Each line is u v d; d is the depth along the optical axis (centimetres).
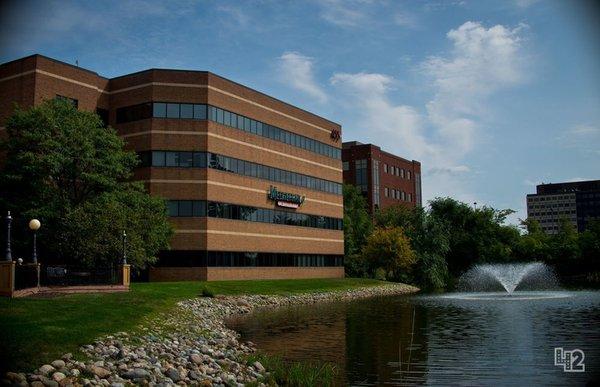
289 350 2109
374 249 7488
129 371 1357
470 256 9450
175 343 1930
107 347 1566
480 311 3584
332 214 7388
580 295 5116
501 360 1861
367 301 4753
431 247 8150
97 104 5384
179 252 5122
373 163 10219
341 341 2331
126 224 3731
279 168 6350
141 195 4575
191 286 4419
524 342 2222
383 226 8750
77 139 4119
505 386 1513
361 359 1909
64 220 3681
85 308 2159
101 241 3578
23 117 4106
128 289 3309
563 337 2339
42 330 1580
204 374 1520
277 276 6166
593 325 2719
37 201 3938
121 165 4447
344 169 10412
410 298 5072
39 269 2823
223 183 5453
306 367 1744
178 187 5191
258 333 2619
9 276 2358
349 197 9069
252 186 5869
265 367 1738
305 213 6794
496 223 9906
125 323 2014
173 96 5284
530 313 3372
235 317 3394
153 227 4262
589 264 9212
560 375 1638
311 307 4138
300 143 6800
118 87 5469
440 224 8462
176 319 2566
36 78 4862
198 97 5331
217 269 5281
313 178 7019
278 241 6231
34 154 3956
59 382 1218
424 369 1733
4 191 4084
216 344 2108
